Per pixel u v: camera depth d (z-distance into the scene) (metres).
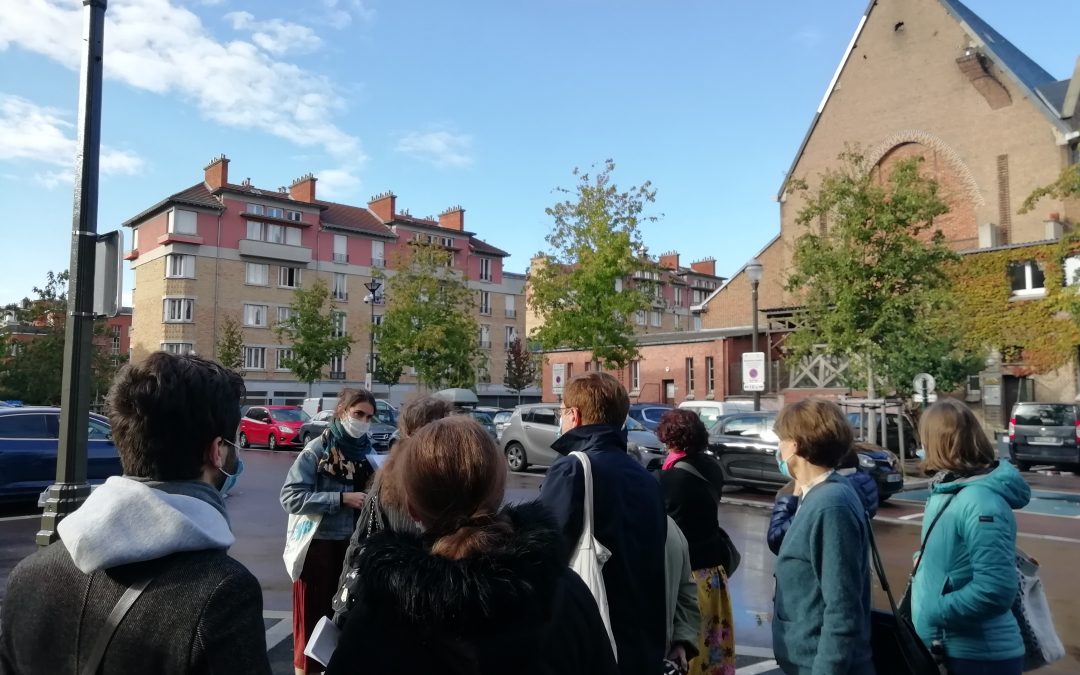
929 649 3.00
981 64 32.19
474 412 26.22
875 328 19.64
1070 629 6.32
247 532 10.23
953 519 2.96
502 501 1.78
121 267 6.20
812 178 37.09
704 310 41.22
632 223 24.64
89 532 1.52
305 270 55.66
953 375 21.17
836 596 2.65
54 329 37.75
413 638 1.48
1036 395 26.91
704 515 3.74
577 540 2.59
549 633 1.56
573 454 2.79
